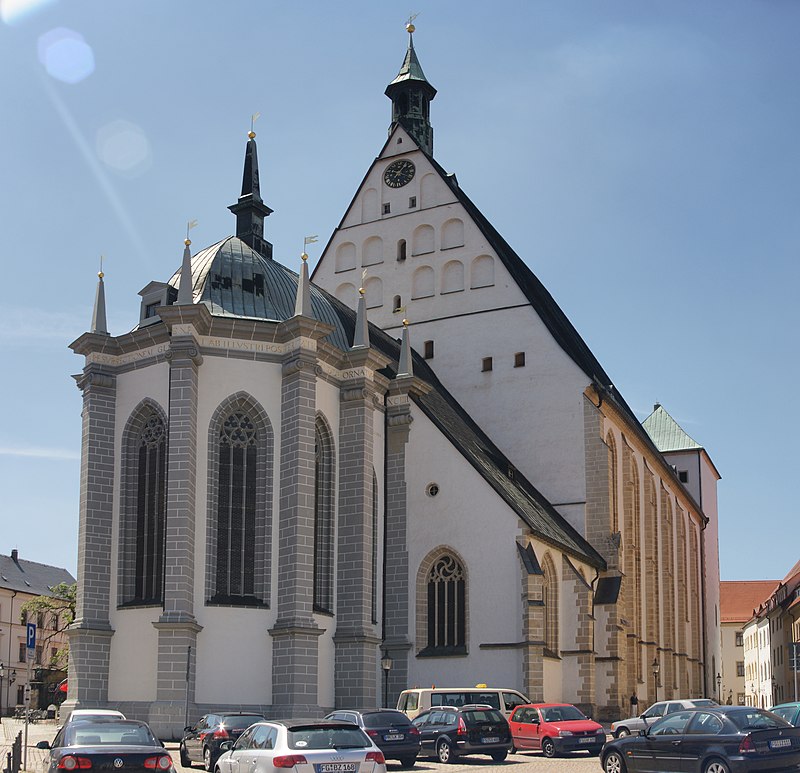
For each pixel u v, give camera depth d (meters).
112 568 49.53
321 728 23.53
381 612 55.34
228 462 49.41
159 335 50.16
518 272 77.81
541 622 53.59
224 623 47.38
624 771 29.52
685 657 93.44
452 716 37.22
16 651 117.00
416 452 57.75
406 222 75.56
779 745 26.83
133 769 23.39
